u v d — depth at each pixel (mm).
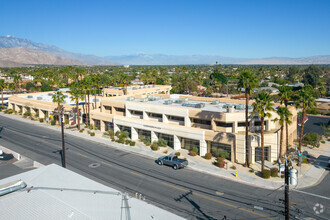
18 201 21391
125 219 19016
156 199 29391
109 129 61406
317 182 34375
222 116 44000
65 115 72875
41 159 44031
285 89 43750
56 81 147375
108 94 97938
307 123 71062
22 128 67750
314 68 142250
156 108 53375
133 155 46219
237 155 41469
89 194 22750
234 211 26703
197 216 25734
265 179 35125
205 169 38875
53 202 21125
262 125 36594
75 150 49062
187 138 48125
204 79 180875
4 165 41406
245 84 37656
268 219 25062
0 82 98062
